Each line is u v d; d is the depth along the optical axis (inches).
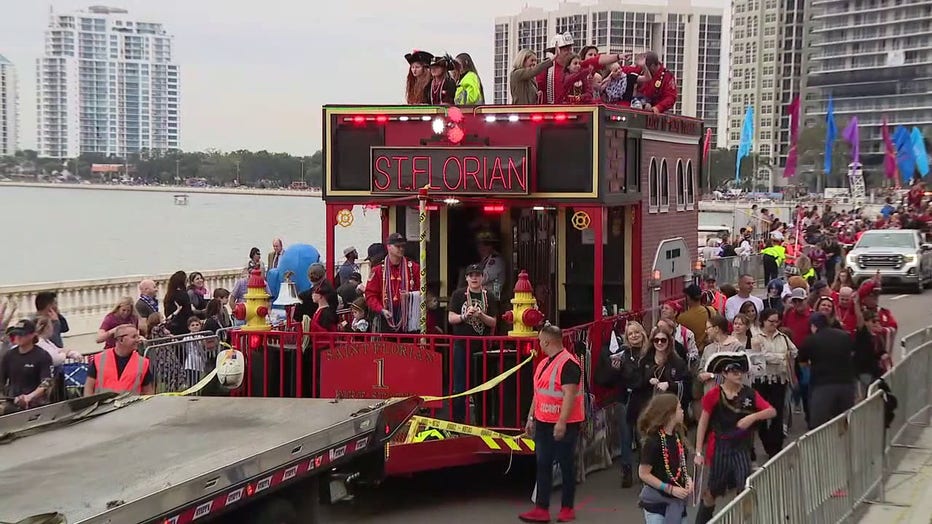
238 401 353.4
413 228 496.1
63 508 224.1
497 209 454.6
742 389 339.3
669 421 292.5
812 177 5664.4
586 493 405.7
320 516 372.5
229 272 1003.3
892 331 559.2
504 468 430.6
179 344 500.1
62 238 2108.8
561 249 499.5
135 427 314.3
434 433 373.4
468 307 407.5
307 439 285.7
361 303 455.2
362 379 396.8
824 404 450.3
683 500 295.9
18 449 285.4
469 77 473.7
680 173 558.3
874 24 6825.8
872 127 6850.4
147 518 225.6
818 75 7175.2
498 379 382.0
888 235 1326.3
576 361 363.6
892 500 407.8
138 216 3137.3
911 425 516.7
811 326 471.5
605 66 532.7
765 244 1327.5
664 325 414.3
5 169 6102.4
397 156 426.0
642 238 485.4
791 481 307.4
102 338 495.2
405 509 382.9
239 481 257.1
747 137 1737.2
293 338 418.0
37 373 404.8
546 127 417.4
